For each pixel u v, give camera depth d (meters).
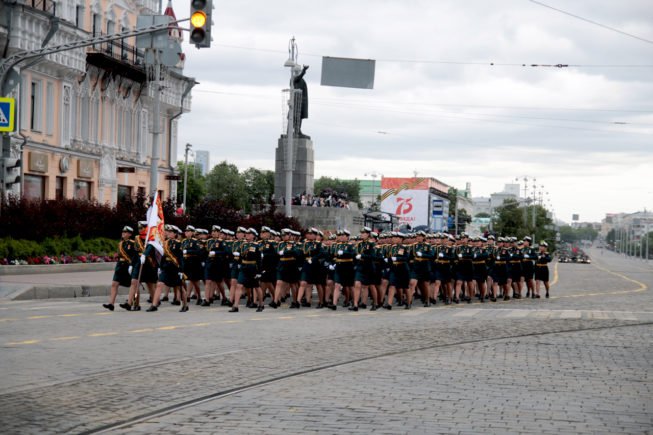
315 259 24.88
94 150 50.66
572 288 40.06
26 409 9.70
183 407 9.96
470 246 29.58
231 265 24.84
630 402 10.64
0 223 34.66
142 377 11.91
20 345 14.72
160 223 22.22
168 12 62.22
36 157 43.78
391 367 13.23
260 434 8.60
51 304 23.78
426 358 14.27
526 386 11.67
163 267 22.28
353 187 151.25
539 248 32.34
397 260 25.00
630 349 15.91
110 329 17.41
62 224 37.72
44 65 44.41
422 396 10.80
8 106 24.64
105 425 8.98
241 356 14.12
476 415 9.65
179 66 62.97
